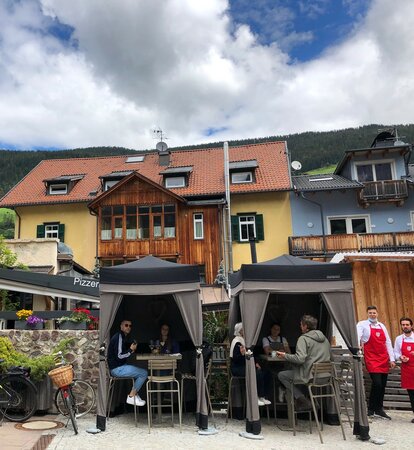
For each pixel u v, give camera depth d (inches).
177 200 891.4
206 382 304.0
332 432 271.1
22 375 292.7
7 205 963.3
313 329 283.6
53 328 400.5
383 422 294.8
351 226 898.7
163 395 319.3
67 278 432.1
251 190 899.4
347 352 330.3
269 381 306.2
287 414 303.0
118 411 315.9
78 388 319.3
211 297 569.6
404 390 342.0
